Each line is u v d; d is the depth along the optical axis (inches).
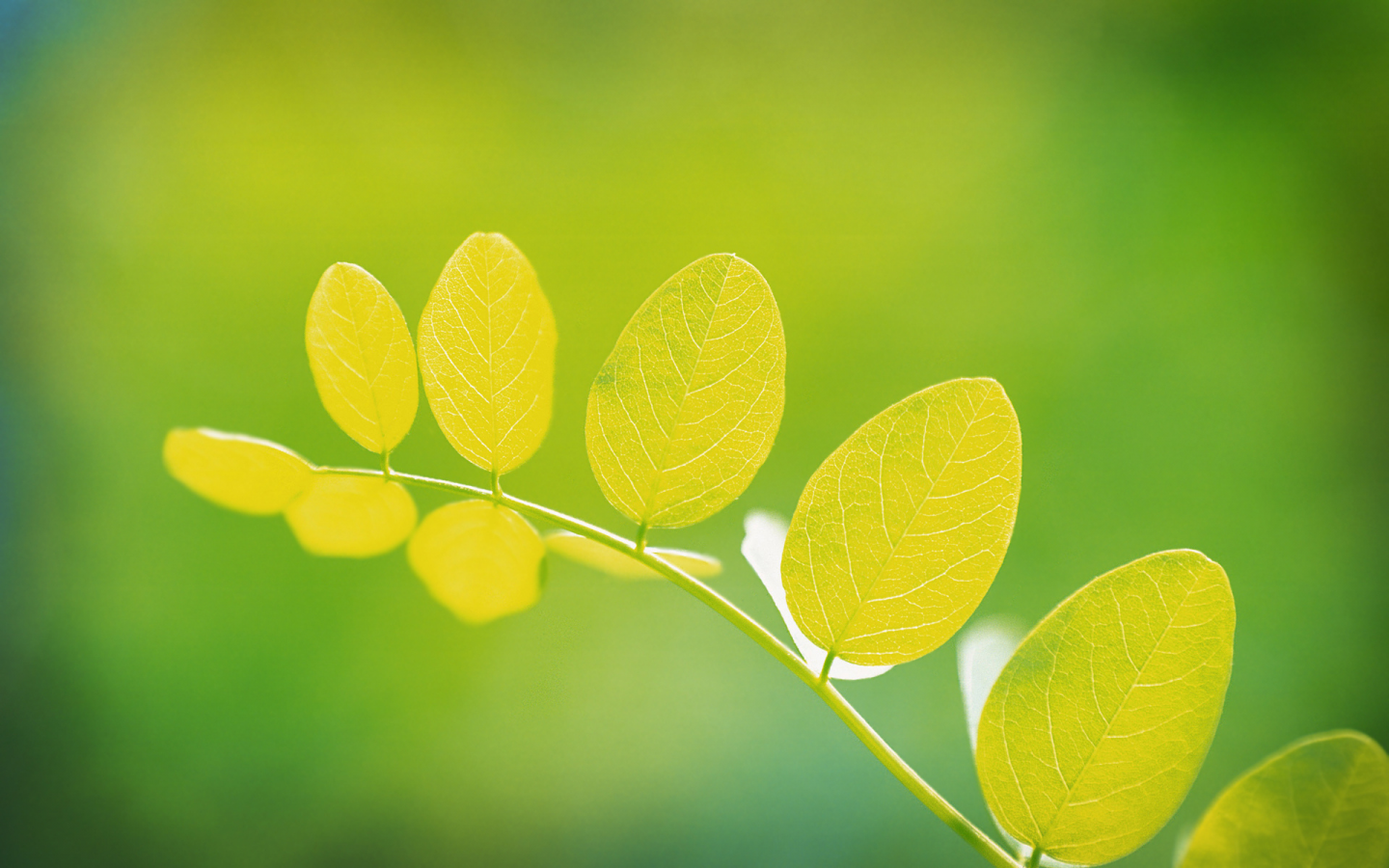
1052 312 69.3
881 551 11.7
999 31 78.4
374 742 51.9
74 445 61.7
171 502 59.0
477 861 49.5
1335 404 62.5
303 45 75.5
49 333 65.3
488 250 12.0
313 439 62.8
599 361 70.6
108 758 51.2
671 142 78.8
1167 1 75.6
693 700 51.4
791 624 12.1
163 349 66.1
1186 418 62.7
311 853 50.3
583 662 52.8
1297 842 11.8
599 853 49.2
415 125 76.7
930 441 11.6
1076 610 11.5
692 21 79.9
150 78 73.7
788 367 68.6
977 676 12.8
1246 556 57.6
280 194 73.5
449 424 12.2
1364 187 66.7
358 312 12.1
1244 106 72.2
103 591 56.4
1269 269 66.9
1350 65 68.8
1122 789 11.5
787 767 48.7
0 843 48.3
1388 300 63.9
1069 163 75.0
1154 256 69.7
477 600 13.0
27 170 69.6
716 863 47.6
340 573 55.3
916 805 47.2
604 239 75.4
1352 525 58.0
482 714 52.3
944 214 74.1
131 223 70.6
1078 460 62.7
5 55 70.5
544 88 78.9
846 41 79.3
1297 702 52.2
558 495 60.5
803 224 75.1
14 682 53.1
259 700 53.1
